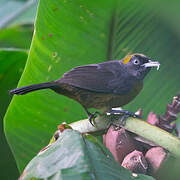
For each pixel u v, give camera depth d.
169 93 3.61
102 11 3.56
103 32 3.57
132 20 3.58
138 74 3.56
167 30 3.59
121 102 3.57
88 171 3.37
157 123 3.48
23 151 3.57
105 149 3.41
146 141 3.46
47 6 3.55
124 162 3.44
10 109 3.56
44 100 3.56
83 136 3.41
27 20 3.85
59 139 3.41
